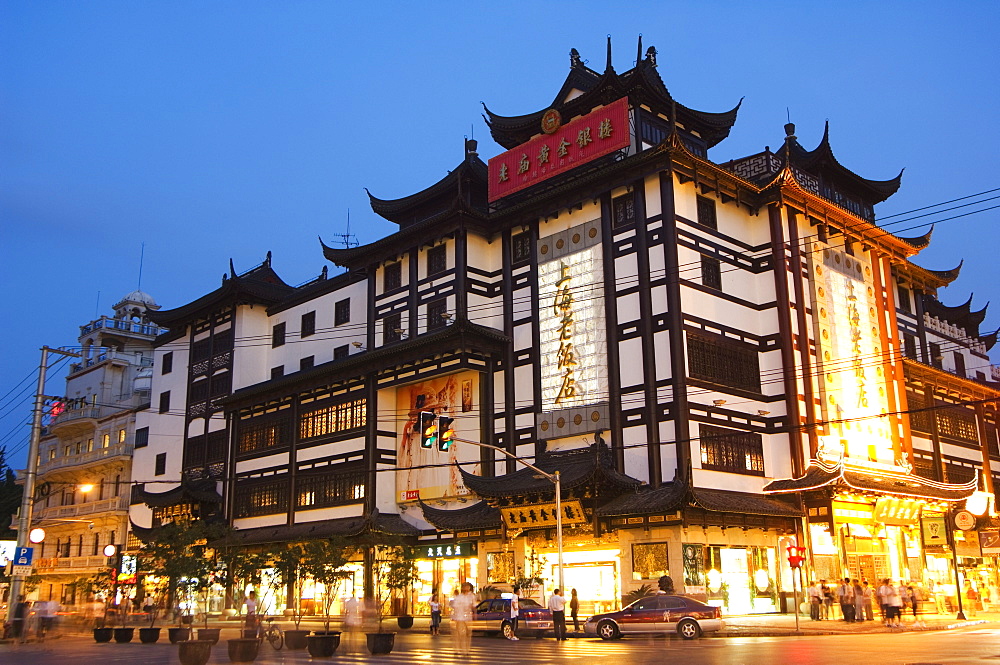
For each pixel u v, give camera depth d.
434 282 55.69
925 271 65.06
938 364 67.88
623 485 43.22
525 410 50.41
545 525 45.03
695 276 46.69
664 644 31.61
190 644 24.66
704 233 48.09
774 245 50.56
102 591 51.12
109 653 31.97
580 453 45.97
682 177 47.28
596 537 43.84
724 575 43.16
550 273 51.06
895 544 50.47
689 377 44.59
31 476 39.50
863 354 53.97
